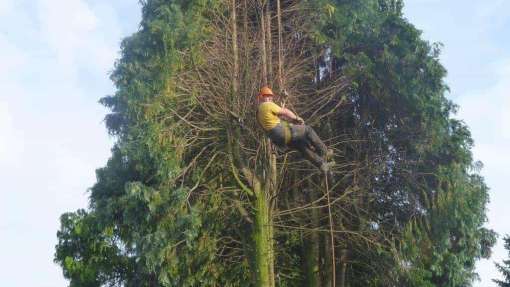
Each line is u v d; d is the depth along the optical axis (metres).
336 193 19.61
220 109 17.81
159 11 18.73
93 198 18.39
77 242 18.52
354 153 19.92
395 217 19.66
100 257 18.12
